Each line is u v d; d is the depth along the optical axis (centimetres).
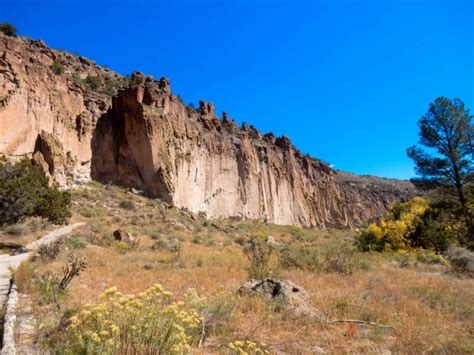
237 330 596
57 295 739
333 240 4294
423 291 910
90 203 3753
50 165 3809
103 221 3123
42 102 4006
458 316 713
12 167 1969
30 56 4384
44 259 1302
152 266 1316
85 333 365
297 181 8900
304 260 1358
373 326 643
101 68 7312
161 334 392
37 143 3800
